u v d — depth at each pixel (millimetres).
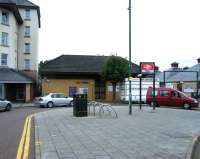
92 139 12953
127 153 10102
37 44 64188
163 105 37688
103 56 62281
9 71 52156
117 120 20719
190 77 70188
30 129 17031
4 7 53000
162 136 13648
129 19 26172
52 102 41094
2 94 50188
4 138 14023
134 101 46250
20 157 9883
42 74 56438
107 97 56625
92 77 57156
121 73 52031
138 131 15289
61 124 18766
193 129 16016
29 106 42469
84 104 23844
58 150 10703
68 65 58375
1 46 52156
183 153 10062
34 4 64625
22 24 63750
